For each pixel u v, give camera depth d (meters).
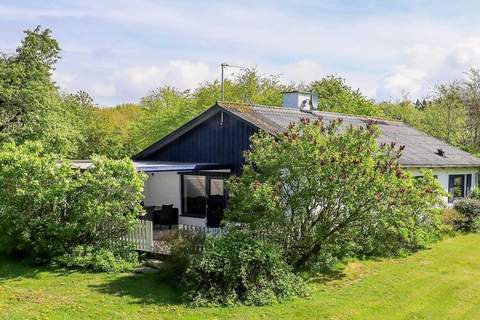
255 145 13.89
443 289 11.94
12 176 13.77
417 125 41.38
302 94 23.39
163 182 20.69
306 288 11.44
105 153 32.41
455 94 38.50
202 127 19.16
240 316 9.73
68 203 14.23
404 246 15.88
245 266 10.88
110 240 14.52
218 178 18.62
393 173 12.31
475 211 20.94
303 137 12.77
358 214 12.50
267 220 12.59
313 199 12.66
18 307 10.16
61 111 27.03
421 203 13.68
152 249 14.35
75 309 10.04
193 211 19.69
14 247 14.69
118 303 10.44
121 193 14.21
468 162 24.39
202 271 10.95
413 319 9.86
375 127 12.98
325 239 13.15
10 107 23.67
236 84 44.25
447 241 17.98
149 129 36.59
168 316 9.68
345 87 44.97
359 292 11.55
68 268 13.45
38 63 24.50
